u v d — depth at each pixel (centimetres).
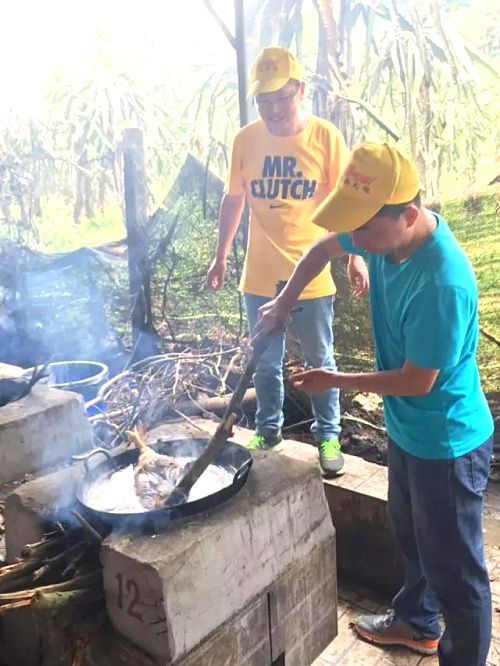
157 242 367
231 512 153
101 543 143
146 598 136
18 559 168
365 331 312
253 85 218
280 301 177
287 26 323
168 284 365
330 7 305
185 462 181
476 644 163
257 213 239
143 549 140
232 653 155
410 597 193
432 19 280
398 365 159
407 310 143
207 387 343
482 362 300
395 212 137
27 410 223
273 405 253
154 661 139
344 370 324
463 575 158
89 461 192
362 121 309
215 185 343
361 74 305
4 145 439
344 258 307
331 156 229
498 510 261
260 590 161
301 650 181
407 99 294
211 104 362
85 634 146
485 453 157
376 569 234
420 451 154
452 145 286
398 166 137
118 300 396
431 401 151
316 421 248
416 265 142
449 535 157
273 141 230
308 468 177
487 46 268
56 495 174
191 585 140
